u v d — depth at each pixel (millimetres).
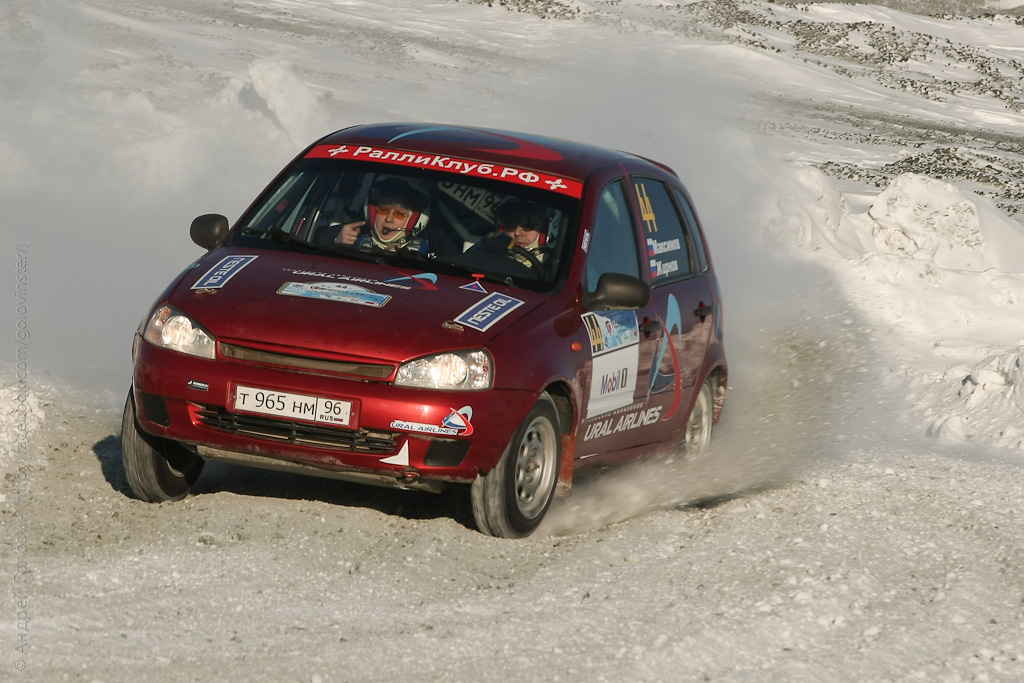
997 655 17062
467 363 19281
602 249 23203
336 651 15453
